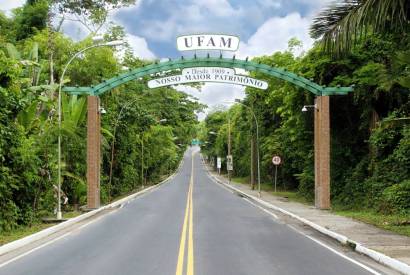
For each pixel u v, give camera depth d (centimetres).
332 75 2931
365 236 1512
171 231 1712
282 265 1078
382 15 1234
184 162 16350
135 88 5825
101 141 3406
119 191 4384
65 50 3744
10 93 1970
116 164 4266
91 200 2750
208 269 1022
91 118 2773
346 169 3084
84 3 4078
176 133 9588
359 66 2791
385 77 1775
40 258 1206
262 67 2714
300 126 3344
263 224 1962
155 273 985
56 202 2447
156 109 7388
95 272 1007
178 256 1187
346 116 3098
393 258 1103
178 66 2734
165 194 4303
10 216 1848
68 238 1588
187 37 2681
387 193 2216
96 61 3831
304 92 3083
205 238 1526
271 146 4616
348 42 1309
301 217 2173
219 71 2741
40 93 2470
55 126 2223
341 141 3109
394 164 2419
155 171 7800
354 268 1059
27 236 1561
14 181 1895
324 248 1354
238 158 8231
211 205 3000
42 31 3853
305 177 3431
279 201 3312
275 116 4878
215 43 2683
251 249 1309
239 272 992
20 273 1016
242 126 6384
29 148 2055
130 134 4641
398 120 1788
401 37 1566
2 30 4203
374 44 2647
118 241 1484
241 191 4741
